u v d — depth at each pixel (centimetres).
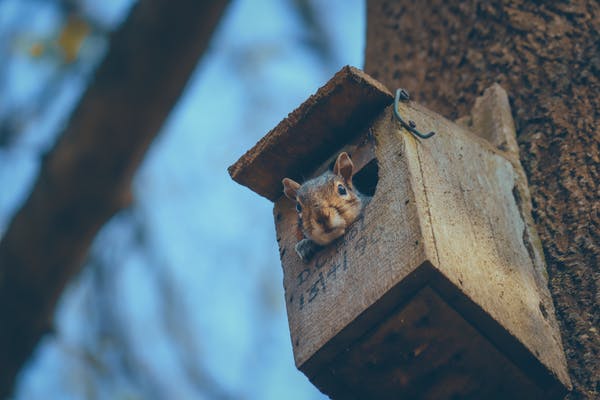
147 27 1030
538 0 993
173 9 1020
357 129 882
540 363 796
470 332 788
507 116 942
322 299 830
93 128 1048
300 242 874
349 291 808
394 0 1111
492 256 818
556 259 859
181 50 1035
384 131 851
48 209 1071
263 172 918
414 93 1038
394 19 1102
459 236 803
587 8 973
